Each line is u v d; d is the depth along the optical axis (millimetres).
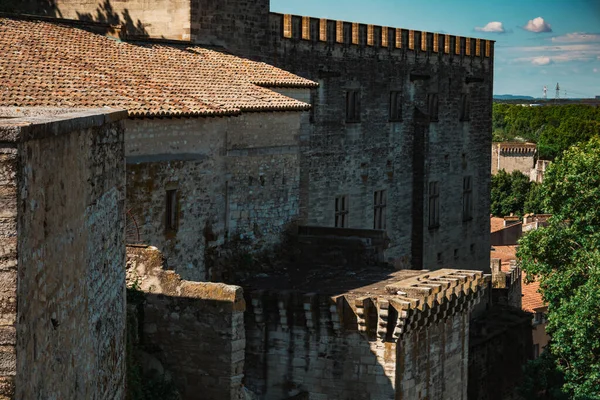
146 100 38312
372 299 38125
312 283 41812
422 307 38406
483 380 69000
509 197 162500
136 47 46875
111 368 19609
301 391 39156
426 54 76000
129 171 36438
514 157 198875
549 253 57375
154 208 37906
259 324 39438
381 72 70375
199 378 32031
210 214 41938
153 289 32344
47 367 14031
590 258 54031
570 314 53469
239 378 32031
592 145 59406
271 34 58906
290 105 46625
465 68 81750
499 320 75250
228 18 55531
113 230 19812
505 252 119750
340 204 66750
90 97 36188
